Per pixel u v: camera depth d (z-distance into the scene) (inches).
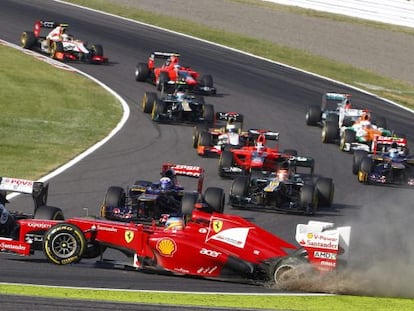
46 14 7701.8
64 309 2012.8
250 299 2217.0
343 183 4247.0
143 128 4963.1
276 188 3577.8
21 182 2728.8
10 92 5497.1
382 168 4343.0
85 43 6565.0
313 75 6771.7
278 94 6082.7
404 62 7500.0
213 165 4311.0
